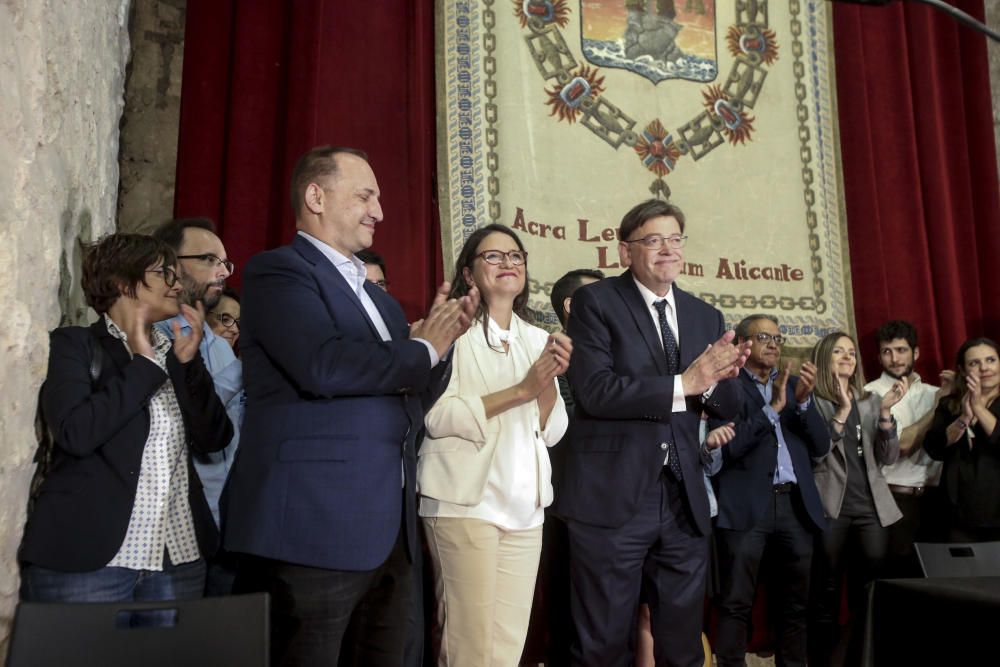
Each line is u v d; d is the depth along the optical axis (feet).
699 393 8.75
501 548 8.41
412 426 6.98
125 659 4.81
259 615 5.00
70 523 6.53
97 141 9.98
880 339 14.51
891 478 13.35
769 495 11.17
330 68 13.26
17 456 6.48
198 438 7.55
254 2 12.92
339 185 7.30
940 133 16.81
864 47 16.61
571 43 14.42
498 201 13.52
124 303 7.26
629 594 8.93
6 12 6.57
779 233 15.17
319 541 6.32
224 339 9.48
